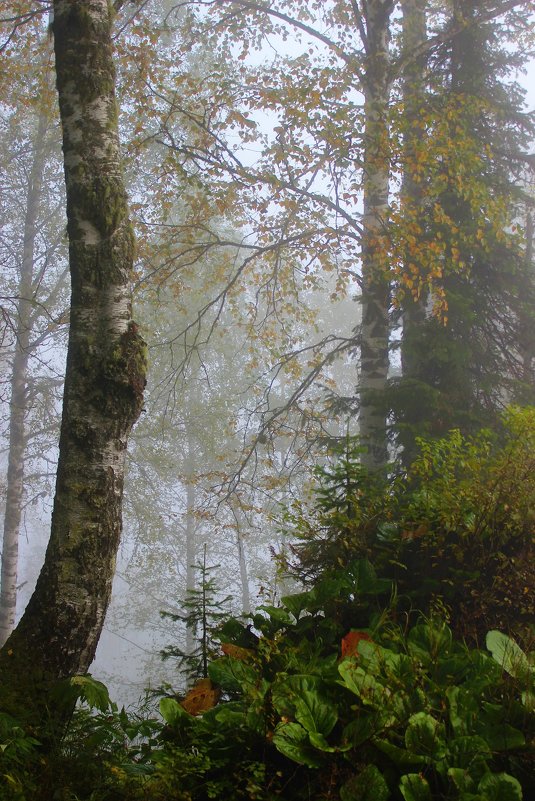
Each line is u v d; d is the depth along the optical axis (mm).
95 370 4223
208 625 3564
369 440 8891
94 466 4141
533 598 3299
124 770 2703
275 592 3645
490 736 2404
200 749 2611
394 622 3250
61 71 4652
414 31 10820
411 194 10102
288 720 2539
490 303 9133
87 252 4379
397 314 9789
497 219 8562
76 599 3951
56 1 4711
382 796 2217
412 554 3633
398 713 2477
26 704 3326
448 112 8781
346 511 3850
